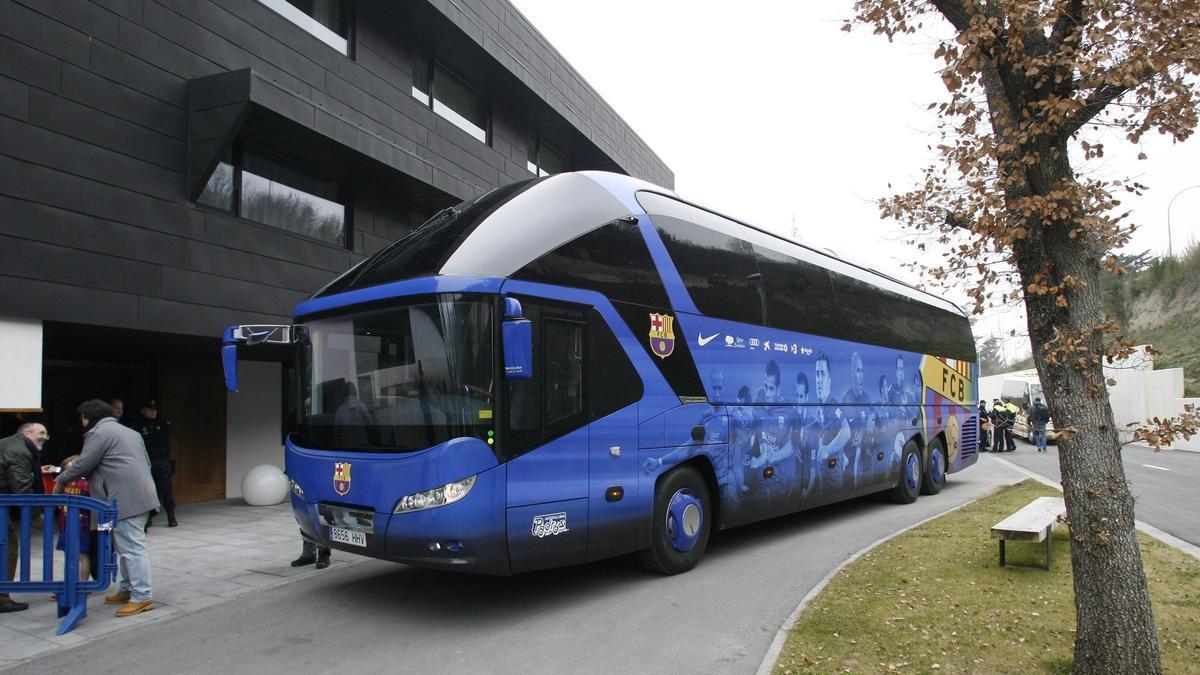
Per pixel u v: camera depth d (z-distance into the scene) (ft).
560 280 21.13
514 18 57.77
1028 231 13.61
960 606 19.45
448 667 16.42
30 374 26.84
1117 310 138.10
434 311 19.02
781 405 29.94
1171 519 34.12
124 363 44.21
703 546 25.63
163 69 32.42
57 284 27.68
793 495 30.35
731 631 18.53
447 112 55.36
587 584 23.53
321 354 21.45
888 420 39.09
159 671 16.53
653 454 23.34
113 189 29.94
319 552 26.27
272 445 49.88
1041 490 41.73
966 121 14.79
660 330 24.29
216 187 35.81
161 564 27.43
